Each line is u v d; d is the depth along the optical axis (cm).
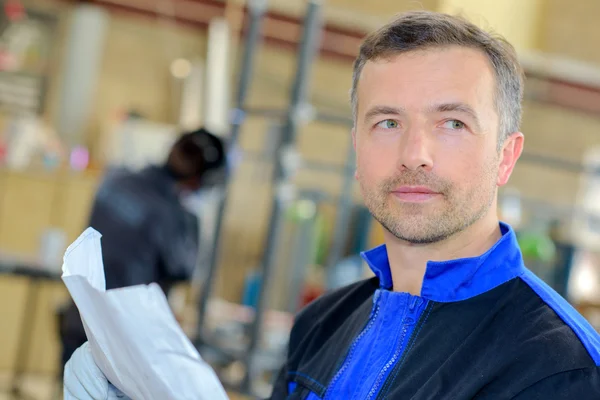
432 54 115
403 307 118
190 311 500
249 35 452
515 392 102
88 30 598
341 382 122
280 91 640
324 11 539
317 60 618
